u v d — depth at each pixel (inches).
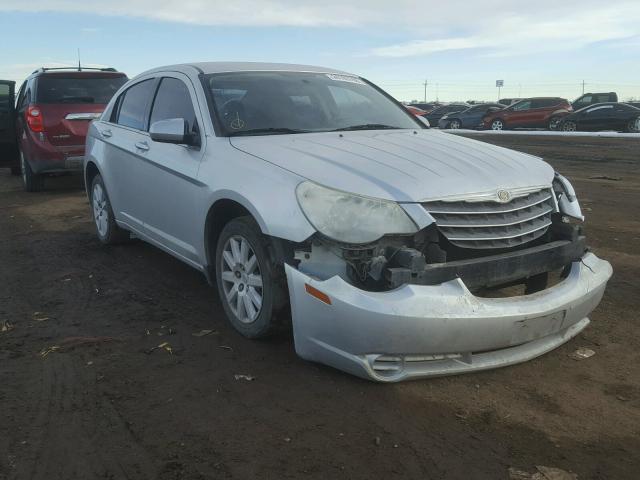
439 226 126.3
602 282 145.7
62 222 308.3
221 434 112.6
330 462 104.1
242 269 149.6
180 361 142.8
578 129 957.2
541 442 110.7
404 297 117.9
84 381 133.7
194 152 167.2
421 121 201.9
